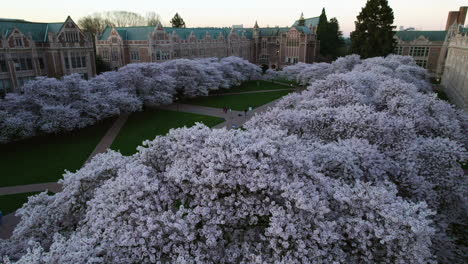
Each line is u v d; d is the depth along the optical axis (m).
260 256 9.55
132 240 9.93
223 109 47.28
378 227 9.91
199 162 11.80
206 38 82.38
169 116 44.03
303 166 12.06
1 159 29.27
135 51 67.06
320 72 60.56
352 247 10.75
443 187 16.41
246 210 10.95
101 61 66.81
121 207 10.61
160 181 12.30
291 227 9.63
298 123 18.70
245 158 11.14
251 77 75.06
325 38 92.62
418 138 17.61
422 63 75.94
